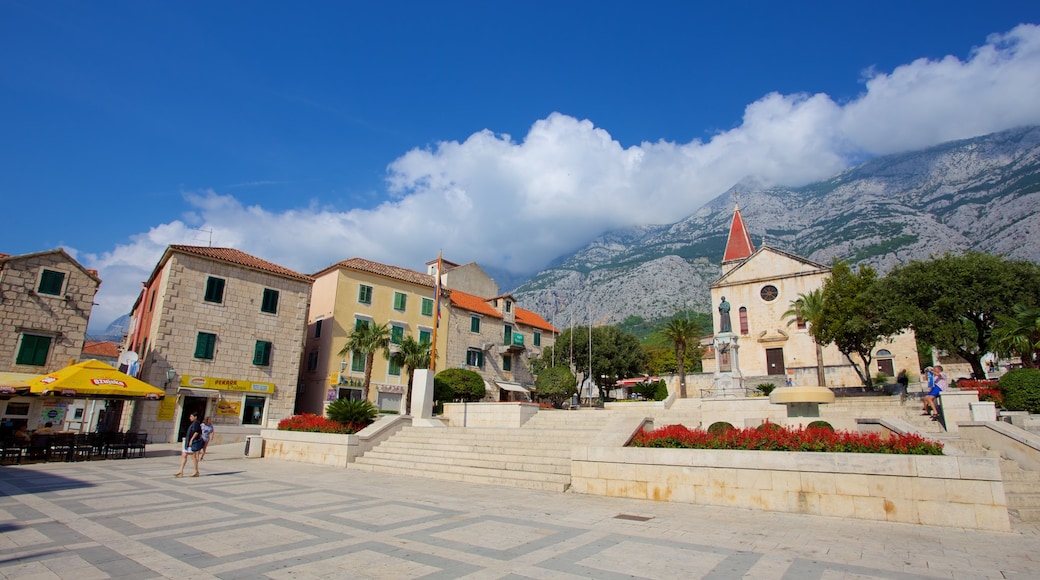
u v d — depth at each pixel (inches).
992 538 342.0
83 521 367.6
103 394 833.5
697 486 468.8
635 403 1229.7
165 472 676.7
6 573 247.0
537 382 1913.1
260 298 1465.3
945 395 738.2
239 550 293.3
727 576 252.4
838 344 1472.7
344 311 1664.6
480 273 2409.0
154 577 244.2
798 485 428.8
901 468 398.3
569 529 352.5
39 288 1202.6
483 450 717.9
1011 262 1224.2
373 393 1659.7
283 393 1464.1
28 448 762.2
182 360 1309.1
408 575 249.9
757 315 1955.0
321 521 374.3
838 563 277.4
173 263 1334.9
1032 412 738.8
